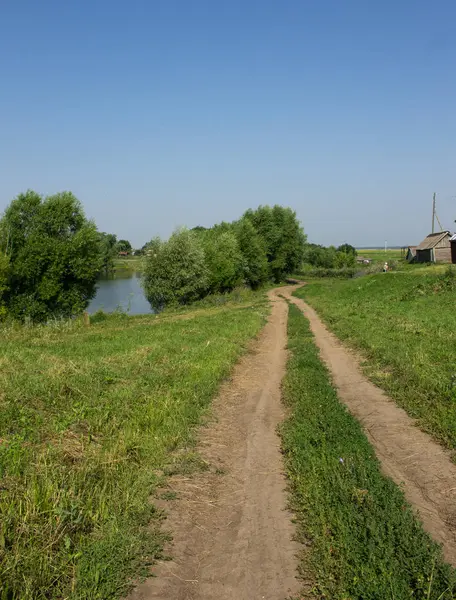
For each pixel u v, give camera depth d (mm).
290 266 80375
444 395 9727
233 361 15336
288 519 5680
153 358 14133
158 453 7441
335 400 10219
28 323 29078
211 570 4707
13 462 6098
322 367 13961
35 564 4352
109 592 4203
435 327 17578
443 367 11789
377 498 5609
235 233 64812
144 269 45250
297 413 9516
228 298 49562
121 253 141875
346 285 47688
